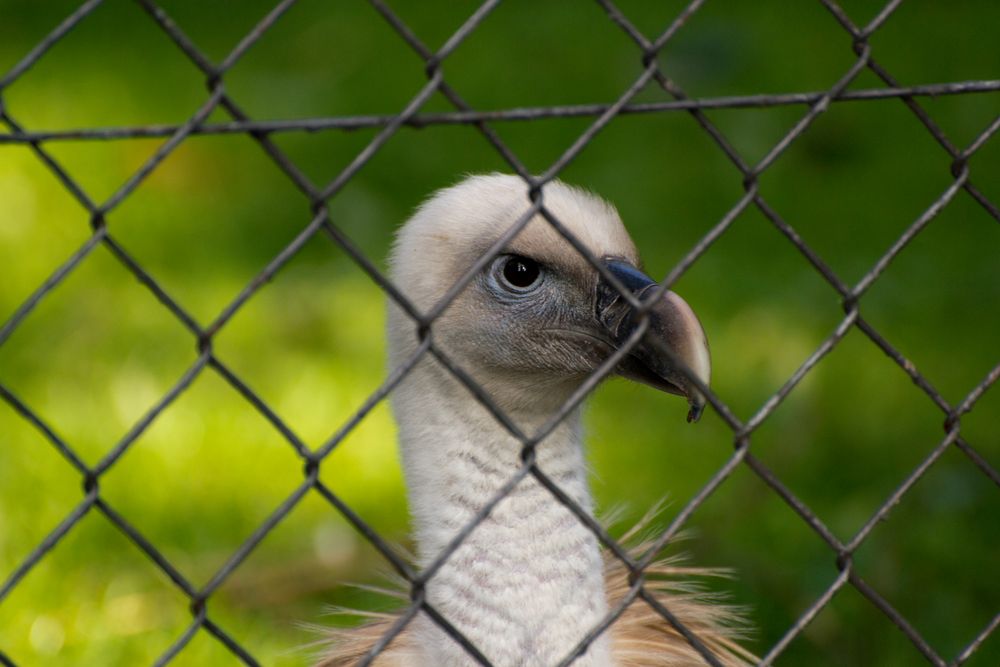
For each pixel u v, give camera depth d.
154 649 6.89
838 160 12.57
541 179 3.10
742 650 5.39
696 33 14.30
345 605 7.42
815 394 9.25
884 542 7.73
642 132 13.01
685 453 8.84
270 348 9.85
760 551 7.77
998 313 10.25
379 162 12.62
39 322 10.16
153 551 2.97
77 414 8.90
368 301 10.40
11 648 6.78
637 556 5.61
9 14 16.22
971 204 11.87
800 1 15.34
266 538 7.98
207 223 11.74
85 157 12.59
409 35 2.94
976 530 7.90
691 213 11.77
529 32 14.91
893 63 14.03
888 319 10.19
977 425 9.10
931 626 7.11
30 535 7.66
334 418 9.00
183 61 14.80
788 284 10.65
